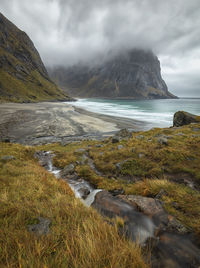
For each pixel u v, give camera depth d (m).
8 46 173.38
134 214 4.30
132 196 5.40
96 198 5.70
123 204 4.95
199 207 4.33
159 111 82.62
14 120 43.66
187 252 2.87
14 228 3.07
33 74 187.12
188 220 3.82
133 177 8.45
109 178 8.90
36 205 4.16
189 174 7.46
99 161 11.68
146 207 4.56
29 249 2.41
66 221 3.51
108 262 2.38
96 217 3.86
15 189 5.41
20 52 188.12
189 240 3.17
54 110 71.62
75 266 2.24
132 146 13.82
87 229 3.07
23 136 31.17
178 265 2.61
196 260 2.69
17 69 162.00
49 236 2.85
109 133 35.25
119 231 3.47
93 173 9.62
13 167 8.61
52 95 180.50
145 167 9.02
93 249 2.48
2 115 49.56
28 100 118.75
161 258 2.74
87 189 7.58
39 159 14.12
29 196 4.86
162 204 4.72
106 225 3.39
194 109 91.81
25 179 6.88
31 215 3.65
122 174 9.04
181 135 16.16
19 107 74.44
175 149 10.58
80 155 14.39
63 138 30.83
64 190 6.50
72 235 2.87
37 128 37.31
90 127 40.62
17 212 3.66
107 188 7.42
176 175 7.61
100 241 2.74
